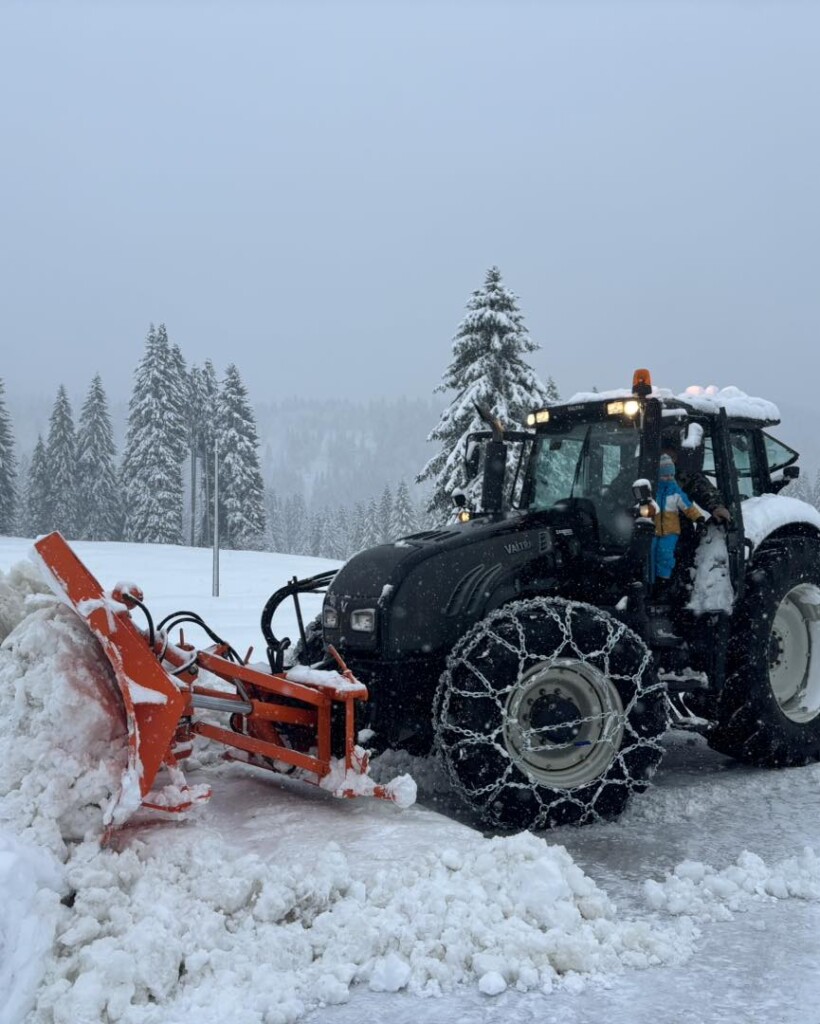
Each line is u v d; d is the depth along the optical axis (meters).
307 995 2.79
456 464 22.56
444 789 4.98
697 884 3.64
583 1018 2.68
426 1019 2.68
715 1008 2.73
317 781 4.13
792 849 4.11
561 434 5.62
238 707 4.05
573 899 3.26
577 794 4.37
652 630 4.94
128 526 52.38
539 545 4.98
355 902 3.15
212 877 3.18
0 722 3.49
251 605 15.34
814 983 2.88
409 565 4.66
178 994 2.74
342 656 4.77
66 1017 2.53
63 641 3.58
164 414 52.34
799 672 5.85
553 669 4.43
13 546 30.84
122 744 3.54
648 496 4.63
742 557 5.25
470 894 3.17
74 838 3.37
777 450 6.35
